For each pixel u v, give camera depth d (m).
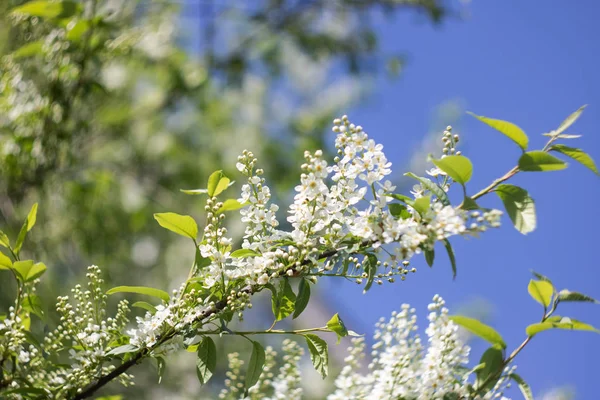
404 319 2.41
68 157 5.00
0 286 4.81
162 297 2.31
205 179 7.45
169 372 5.40
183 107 7.26
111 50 5.05
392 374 2.33
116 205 6.78
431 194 2.14
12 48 4.85
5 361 2.47
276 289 2.30
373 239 2.11
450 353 2.29
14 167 4.71
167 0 6.35
